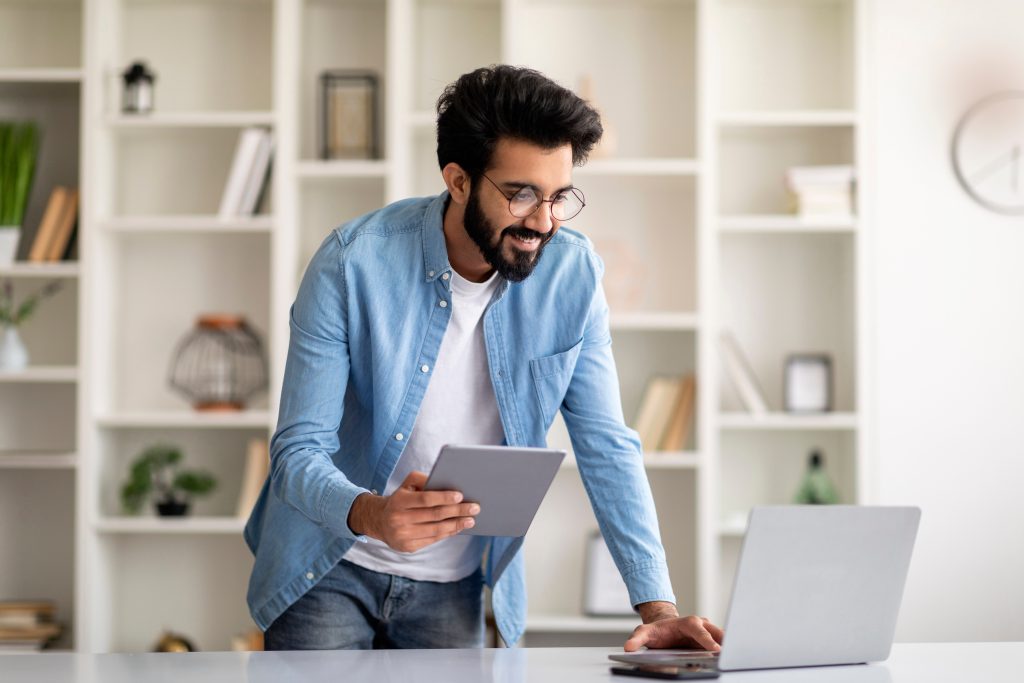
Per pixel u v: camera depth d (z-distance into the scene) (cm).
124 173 368
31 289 367
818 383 352
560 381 175
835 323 360
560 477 360
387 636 188
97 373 343
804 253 362
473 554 187
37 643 343
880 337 351
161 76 369
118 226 342
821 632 129
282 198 342
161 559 364
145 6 369
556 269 175
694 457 336
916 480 348
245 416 340
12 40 369
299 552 175
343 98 358
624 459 173
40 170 369
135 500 343
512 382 175
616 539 169
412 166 356
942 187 354
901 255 352
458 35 367
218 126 349
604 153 347
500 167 152
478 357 176
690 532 359
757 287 363
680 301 363
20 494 364
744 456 363
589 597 349
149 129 355
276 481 163
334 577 180
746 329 362
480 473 136
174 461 347
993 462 349
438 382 175
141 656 139
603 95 366
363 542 179
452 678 122
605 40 367
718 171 365
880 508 129
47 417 366
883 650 134
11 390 366
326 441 165
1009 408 350
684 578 358
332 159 356
